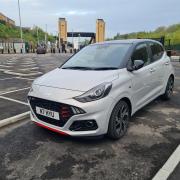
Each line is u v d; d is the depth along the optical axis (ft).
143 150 12.44
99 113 12.12
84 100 11.94
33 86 14.02
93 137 12.55
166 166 10.94
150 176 10.26
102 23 197.16
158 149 12.54
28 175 10.46
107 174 10.44
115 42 17.65
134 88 14.75
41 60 79.25
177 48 100.48
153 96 18.12
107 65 14.87
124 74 14.06
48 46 253.03
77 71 14.69
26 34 299.17
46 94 12.75
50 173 10.59
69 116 12.10
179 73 40.91
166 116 17.49
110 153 12.17
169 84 21.38
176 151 12.30
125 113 14.10
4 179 10.20
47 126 13.11
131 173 10.48
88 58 16.51
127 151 12.35
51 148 12.79
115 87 12.92
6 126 16.05
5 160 11.67
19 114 18.01
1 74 41.14
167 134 14.39
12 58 92.07
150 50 18.17
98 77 13.15
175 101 21.45
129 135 14.23
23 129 15.44
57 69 16.19
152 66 17.46
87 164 11.23
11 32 249.14
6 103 21.35
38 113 13.34
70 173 10.56
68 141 13.50
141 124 15.94
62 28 189.67
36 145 13.16
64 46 183.62
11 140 13.85
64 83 13.10
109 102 12.42
